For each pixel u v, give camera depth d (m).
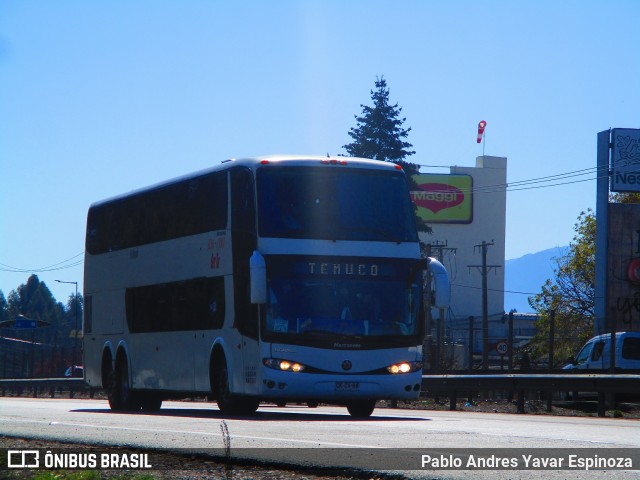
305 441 11.09
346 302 19.45
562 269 65.50
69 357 66.88
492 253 120.06
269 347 19.05
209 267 21.06
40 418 17.67
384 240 19.91
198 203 21.72
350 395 19.23
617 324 54.50
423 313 20.03
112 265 25.69
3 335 133.50
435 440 11.35
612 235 55.00
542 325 64.62
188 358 21.89
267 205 19.47
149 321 23.64
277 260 19.25
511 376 24.97
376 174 20.22
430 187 117.19
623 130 55.47
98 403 33.28
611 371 29.84
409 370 19.67
